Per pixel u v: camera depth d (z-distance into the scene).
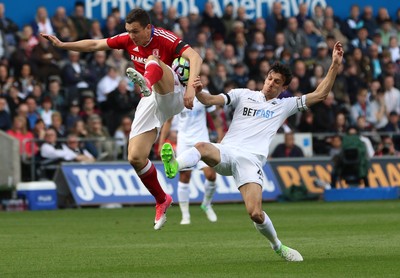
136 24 18.41
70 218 34.09
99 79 45.94
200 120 31.09
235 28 50.59
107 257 19.12
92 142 43.19
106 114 45.41
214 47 49.44
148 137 19.19
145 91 17.31
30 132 42.81
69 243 22.91
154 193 19.42
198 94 18.05
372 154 48.44
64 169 41.78
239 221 31.03
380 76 53.50
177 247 21.27
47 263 18.08
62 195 41.59
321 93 18.55
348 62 52.22
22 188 40.75
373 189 44.75
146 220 32.41
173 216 35.31
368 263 17.16
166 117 19.25
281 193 44.72
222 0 54.03
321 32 53.97
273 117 18.45
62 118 44.75
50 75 45.41
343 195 44.53
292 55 51.12
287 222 29.83
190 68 18.11
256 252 19.80
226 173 18.12
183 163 17.12
